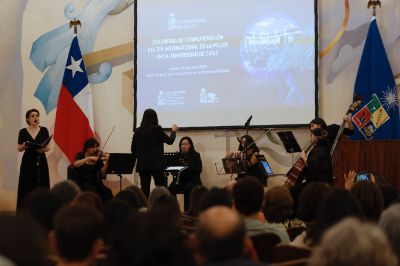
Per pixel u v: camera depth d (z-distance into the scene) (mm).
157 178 7887
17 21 10125
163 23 9688
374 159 7809
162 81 9648
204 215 2203
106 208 3309
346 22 9148
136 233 1982
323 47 9227
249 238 3266
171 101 9602
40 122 10031
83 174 8055
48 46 10070
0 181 10023
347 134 7906
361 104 8852
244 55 9422
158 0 9711
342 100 9133
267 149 9352
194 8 9594
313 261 1810
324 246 1764
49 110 10031
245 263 2092
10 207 10008
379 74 8789
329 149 7078
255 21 9414
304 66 9203
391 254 1757
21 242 1553
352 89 9117
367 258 1694
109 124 9945
